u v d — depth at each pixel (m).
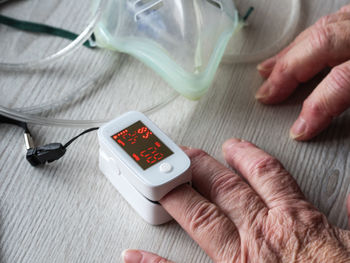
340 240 0.81
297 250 0.78
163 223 0.90
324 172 0.98
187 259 0.86
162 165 0.81
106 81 1.10
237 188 0.86
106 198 0.93
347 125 1.05
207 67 1.00
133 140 0.85
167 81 1.03
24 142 1.00
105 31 1.05
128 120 0.87
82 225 0.89
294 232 0.80
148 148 0.83
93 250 0.86
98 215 0.91
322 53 1.00
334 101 0.95
